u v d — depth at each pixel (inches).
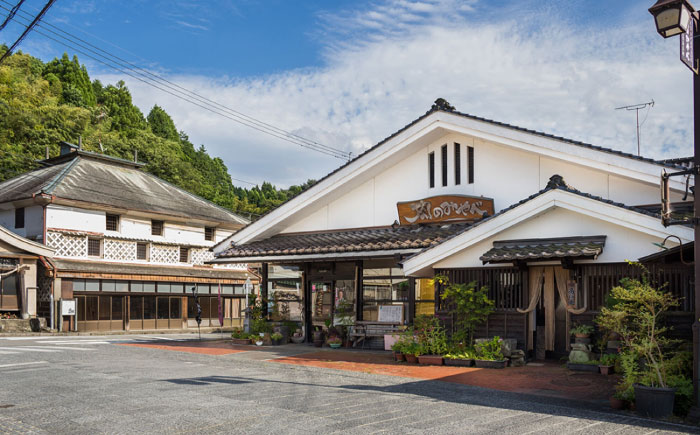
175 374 426.0
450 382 402.0
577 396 352.5
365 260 686.5
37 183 1119.0
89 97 2331.4
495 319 513.0
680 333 405.1
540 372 445.4
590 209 459.8
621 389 332.8
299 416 281.3
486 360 471.2
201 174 2390.5
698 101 300.8
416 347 514.9
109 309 1102.4
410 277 596.7
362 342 657.0
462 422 273.4
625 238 456.1
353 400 326.6
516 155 589.9
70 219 1067.9
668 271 423.8
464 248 522.9
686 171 302.7
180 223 1277.1
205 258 1323.8
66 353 569.3
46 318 1003.9
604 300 465.4
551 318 509.7
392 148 639.8
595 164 511.8
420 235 603.5
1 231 928.9
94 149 1804.9
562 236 486.0
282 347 666.8
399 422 271.0
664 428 270.8
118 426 258.1
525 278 503.5
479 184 610.5
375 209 682.8
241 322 1357.0
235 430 252.5
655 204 507.5
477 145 615.5
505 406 317.1
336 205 711.7
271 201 2415.1
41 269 1024.9
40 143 1616.6
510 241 507.2
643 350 323.3
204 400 320.8
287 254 665.0
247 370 458.6
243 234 737.6
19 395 331.6
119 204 1140.5
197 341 761.6
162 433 247.0
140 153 1996.8
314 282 732.0
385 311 653.3
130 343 721.0
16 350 595.2
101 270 1072.2
